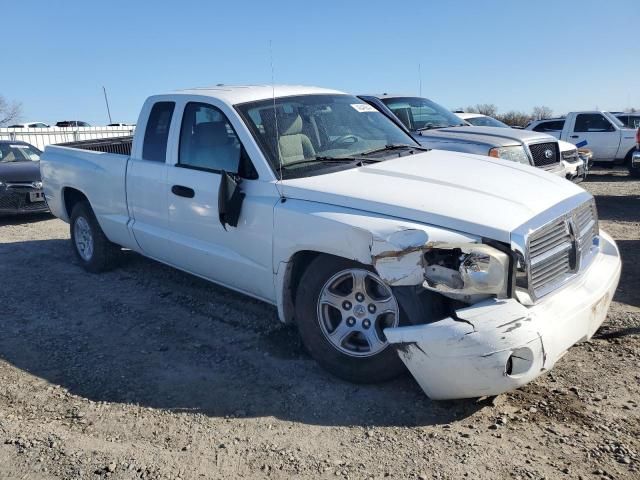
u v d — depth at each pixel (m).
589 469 3.08
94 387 4.18
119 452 3.40
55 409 3.90
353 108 5.51
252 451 3.36
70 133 24.75
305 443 3.42
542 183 4.23
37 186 10.70
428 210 3.65
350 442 3.41
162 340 4.93
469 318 3.33
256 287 4.64
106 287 6.39
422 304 3.56
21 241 9.02
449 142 8.91
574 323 3.60
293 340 4.78
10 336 5.15
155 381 4.23
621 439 3.32
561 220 3.78
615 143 17.53
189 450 3.39
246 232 4.51
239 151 4.69
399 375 3.96
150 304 5.79
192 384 4.16
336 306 4.05
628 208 10.95
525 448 3.28
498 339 3.27
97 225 6.73
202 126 5.07
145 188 5.58
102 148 7.91
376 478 3.09
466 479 3.04
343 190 4.02
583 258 4.11
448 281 3.43
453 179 4.11
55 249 8.36
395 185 4.03
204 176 4.91
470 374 3.32
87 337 5.07
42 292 6.33
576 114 18.16
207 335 4.98
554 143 9.55
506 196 3.84
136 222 5.87
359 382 4.02
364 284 3.90
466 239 3.47
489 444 3.32
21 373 4.44
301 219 4.06
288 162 4.54
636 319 4.91
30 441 3.53
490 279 3.37
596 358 4.27
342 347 4.04
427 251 3.47
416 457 3.24
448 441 3.37
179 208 5.17
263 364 4.41
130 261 7.24
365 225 3.70
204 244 5.02
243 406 3.84
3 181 10.49
